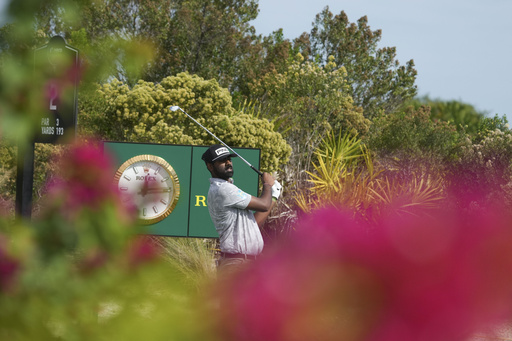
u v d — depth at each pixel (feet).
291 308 1.63
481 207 1.75
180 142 30.48
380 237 1.64
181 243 19.22
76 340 1.72
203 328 1.67
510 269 1.59
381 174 31.48
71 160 1.99
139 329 1.70
